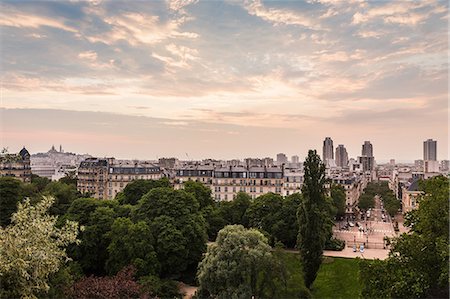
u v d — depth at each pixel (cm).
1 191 11950
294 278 7338
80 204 11350
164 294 9012
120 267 9350
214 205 16438
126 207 12606
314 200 9344
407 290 4916
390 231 18762
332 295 9550
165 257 10231
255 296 6869
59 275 5666
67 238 4047
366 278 5553
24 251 3578
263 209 14250
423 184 6122
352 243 15150
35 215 3966
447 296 4969
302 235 9350
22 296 3531
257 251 6844
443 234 5006
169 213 11062
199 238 10819
